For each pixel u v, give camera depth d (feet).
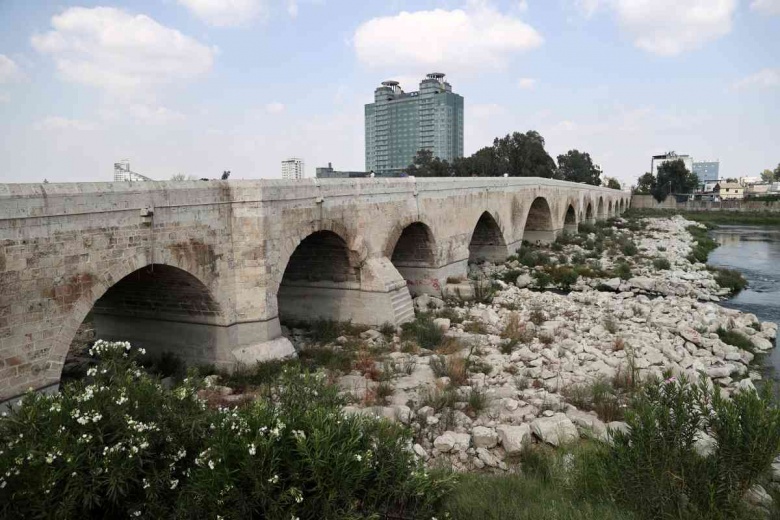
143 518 31.30
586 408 56.39
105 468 29.66
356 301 92.38
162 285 67.77
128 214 55.47
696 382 63.82
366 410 52.42
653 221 318.65
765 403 35.86
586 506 33.94
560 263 155.12
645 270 146.10
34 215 46.93
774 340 89.81
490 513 33.60
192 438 33.40
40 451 28.40
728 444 34.37
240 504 29.63
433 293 117.39
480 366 70.95
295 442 31.48
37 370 47.93
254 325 70.44
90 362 76.43
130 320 74.59
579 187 247.09
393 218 99.09
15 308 46.11
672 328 88.53
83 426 30.53
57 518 28.09
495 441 47.47
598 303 108.47
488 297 113.70
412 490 32.99
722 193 600.80
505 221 157.07
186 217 62.39
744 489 34.12
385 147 561.84
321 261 92.94
